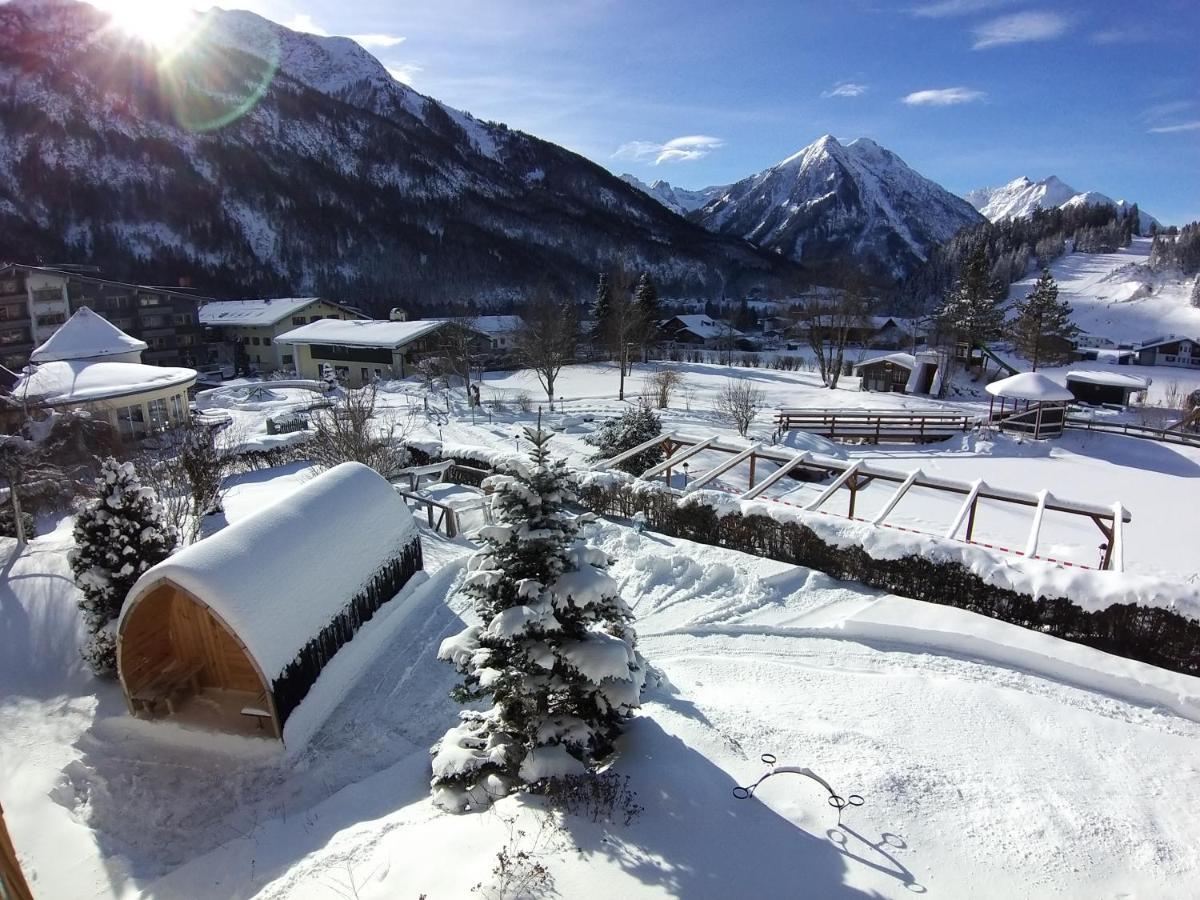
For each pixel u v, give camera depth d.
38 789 8.62
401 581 13.12
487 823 6.76
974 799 6.95
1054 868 6.06
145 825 8.25
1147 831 6.57
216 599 8.97
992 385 32.28
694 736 7.90
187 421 29.25
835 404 40.44
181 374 31.44
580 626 7.39
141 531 10.76
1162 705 9.13
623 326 47.47
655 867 6.04
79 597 12.20
